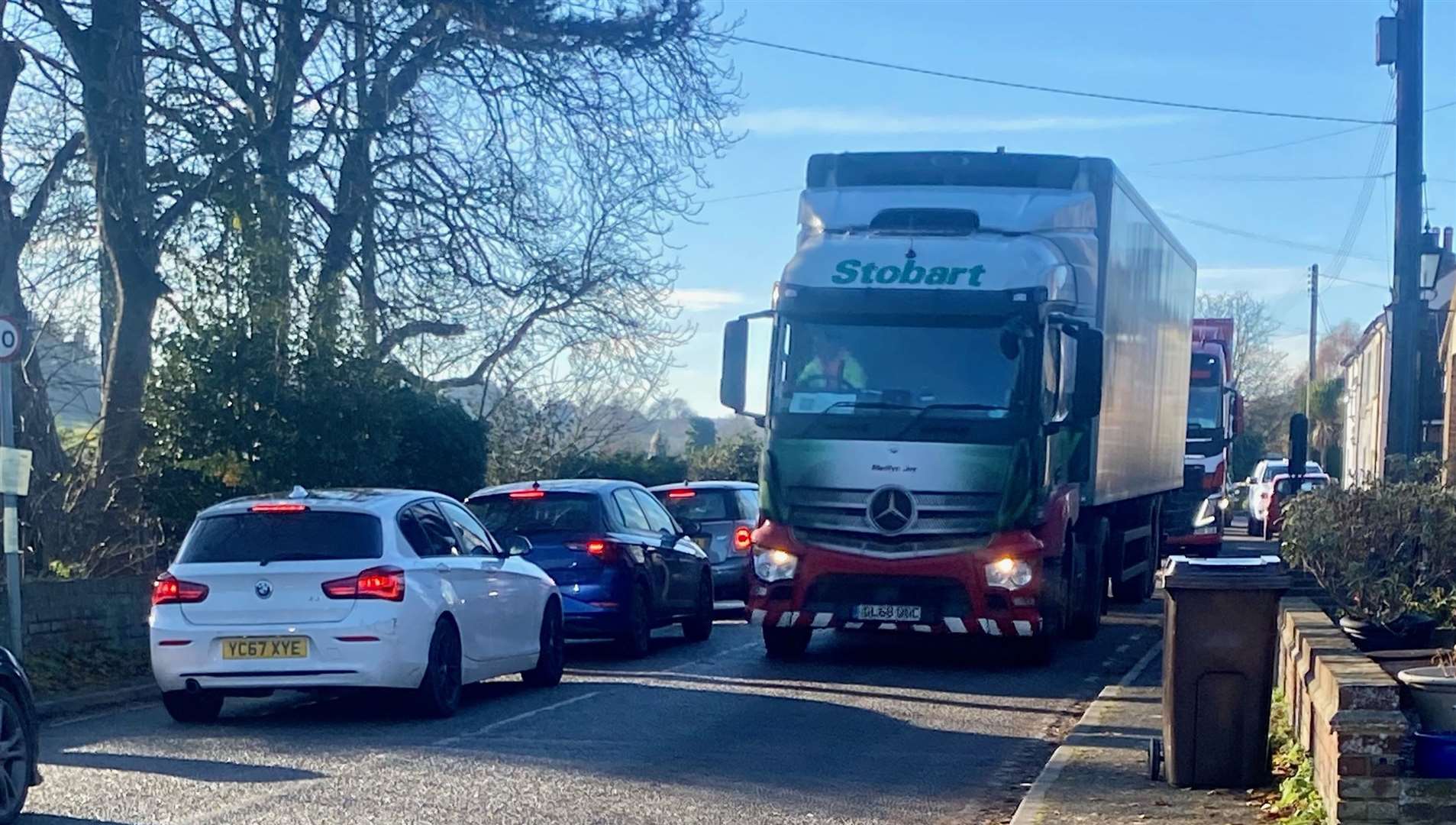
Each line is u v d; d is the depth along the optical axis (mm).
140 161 17328
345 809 7910
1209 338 31312
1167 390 21641
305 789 8422
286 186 17875
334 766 9156
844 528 13875
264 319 16609
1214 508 26703
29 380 18219
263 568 10609
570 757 9555
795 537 14023
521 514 15312
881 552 13750
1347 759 6590
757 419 14484
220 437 16266
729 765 9383
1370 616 10906
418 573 10922
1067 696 12836
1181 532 25016
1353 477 14766
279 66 18531
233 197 17266
